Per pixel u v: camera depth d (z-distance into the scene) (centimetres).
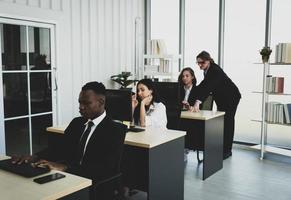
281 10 511
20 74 430
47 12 453
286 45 459
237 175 418
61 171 204
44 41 459
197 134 413
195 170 439
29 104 445
